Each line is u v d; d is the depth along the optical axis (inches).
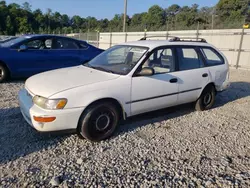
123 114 138.9
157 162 112.9
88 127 124.8
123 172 103.8
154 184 96.3
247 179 101.2
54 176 98.3
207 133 148.8
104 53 173.8
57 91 117.9
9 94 214.2
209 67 186.2
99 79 131.7
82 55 293.6
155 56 152.1
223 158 118.3
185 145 131.3
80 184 94.3
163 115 179.2
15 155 114.0
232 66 512.7
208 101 193.2
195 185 96.7
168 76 155.9
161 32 633.6
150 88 146.3
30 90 127.1
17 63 253.9
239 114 187.8
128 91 136.3
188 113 185.9
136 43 165.5
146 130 150.0
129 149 124.4
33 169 103.1
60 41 282.7
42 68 269.1
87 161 111.4
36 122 115.3
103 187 93.2
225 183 98.2
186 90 169.3
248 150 128.2
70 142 129.3
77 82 127.2
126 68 143.5
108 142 131.3
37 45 266.8
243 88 288.7
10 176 97.6
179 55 166.7
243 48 486.6
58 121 115.9
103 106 128.3
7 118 157.9
